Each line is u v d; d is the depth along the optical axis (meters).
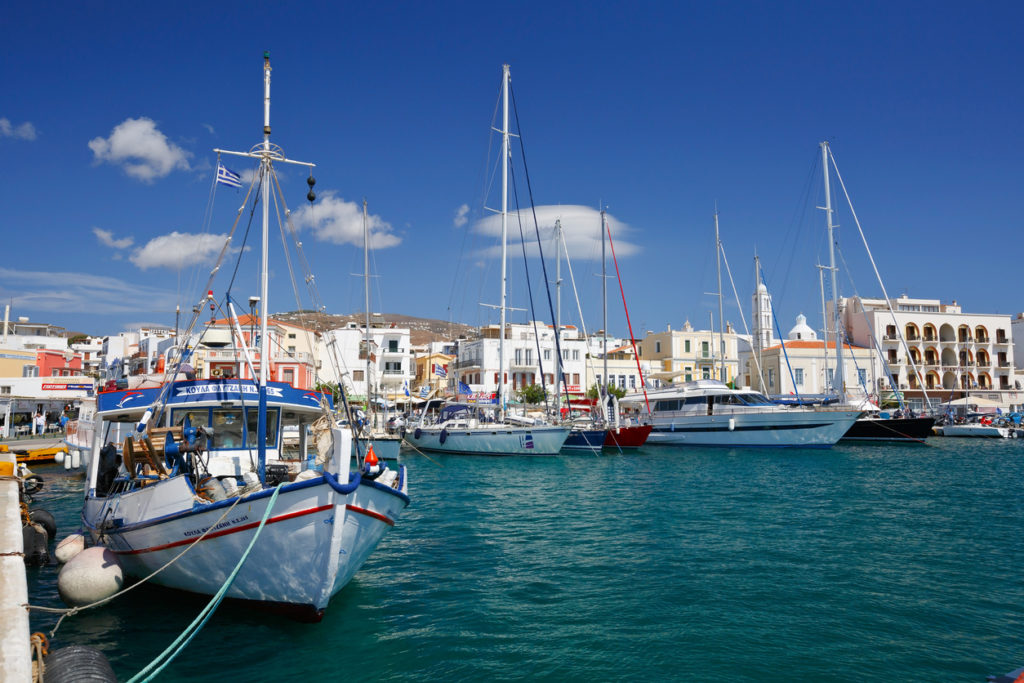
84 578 11.02
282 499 9.99
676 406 48.66
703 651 9.73
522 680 8.78
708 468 33.97
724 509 21.41
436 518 20.31
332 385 50.78
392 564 14.64
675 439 47.34
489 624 10.83
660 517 20.09
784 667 9.18
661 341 90.44
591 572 13.95
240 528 10.25
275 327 65.75
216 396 12.80
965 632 10.44
